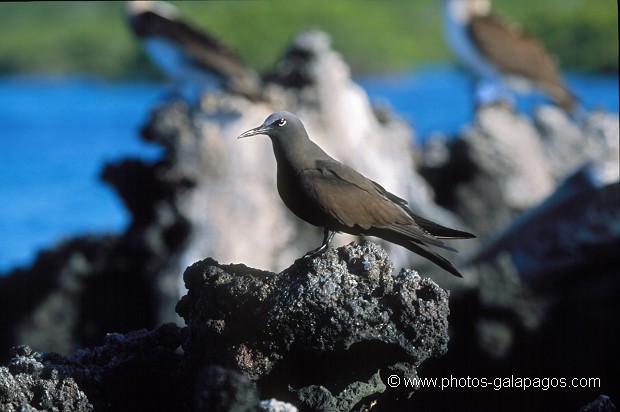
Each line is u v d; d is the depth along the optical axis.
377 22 59.19
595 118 21.16
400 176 17.92
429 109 37.12
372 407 8.60
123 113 38.22
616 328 15.50
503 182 19.77
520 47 19.98
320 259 8.19
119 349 9.25
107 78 53.44
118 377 8.87
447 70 57.25
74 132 33.38
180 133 16.48
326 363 8.30
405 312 8.07
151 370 8.92
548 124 20.75
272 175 16.27
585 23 54.16
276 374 8.34
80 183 26.88
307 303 8.01
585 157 20.52
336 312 8.01
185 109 16.98
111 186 17.36
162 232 16.25
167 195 16.41
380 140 17.98
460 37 19.91
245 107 16.64
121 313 16.70
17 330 17.00
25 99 43.75
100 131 33.69
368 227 8.79
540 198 19.89
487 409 14.66
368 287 8.14
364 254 8.20
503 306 15.59
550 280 15.84
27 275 17.41
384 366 8.27
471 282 15.73
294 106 16.97
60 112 38.31
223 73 17.27
